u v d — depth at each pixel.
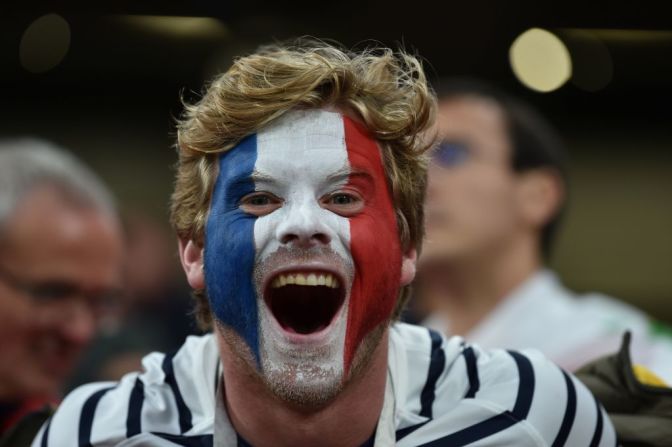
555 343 5.82
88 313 5.27
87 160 10.62
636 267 11.40
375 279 3.23
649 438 3.80
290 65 3.28
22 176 5.10
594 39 8.40
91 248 5.22
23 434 3.92
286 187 3.20
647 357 5.67
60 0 8.33
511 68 8.75
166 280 7.61
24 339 5.06
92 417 3.62
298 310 3.57
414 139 3.41
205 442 3.49
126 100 10.53
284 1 8.11
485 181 5.99
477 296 6.07
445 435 3.50
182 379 3.64
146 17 8.42
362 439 3.45
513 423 3.53
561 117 10.85
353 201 3.25
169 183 10.68
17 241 5.02
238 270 3.19
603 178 11.20
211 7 8.12
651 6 7.99
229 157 3.27
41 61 9.06
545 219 6.13
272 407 3.32
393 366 3.60
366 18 8.30
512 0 8.13
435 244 5.98
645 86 10.05
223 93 3.27
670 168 11.09
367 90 3.32
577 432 3.60
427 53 8.64
